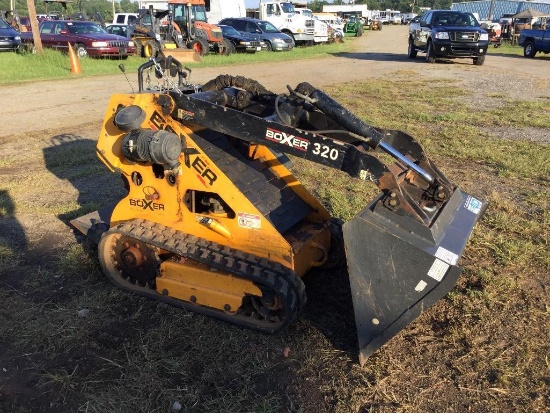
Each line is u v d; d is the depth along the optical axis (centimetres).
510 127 1002
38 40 1941
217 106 382
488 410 320
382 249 340
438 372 352
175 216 421
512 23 3822
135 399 331
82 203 639
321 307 427
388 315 347
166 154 380
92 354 373
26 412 323
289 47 2672
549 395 330
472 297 434
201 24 2292
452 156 814
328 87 1448
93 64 1898
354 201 623
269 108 445
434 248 336
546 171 739
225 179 391
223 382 345
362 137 369
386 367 358
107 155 427
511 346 376
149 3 2192
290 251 383
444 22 2162
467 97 1322
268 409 321
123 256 438
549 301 432
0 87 1459
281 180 460
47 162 791
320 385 343
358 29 4428
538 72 1872
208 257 392
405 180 396
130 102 410
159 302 430
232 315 402
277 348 377
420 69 1906
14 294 445
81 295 445
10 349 379
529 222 571
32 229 571
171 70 446
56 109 1177
